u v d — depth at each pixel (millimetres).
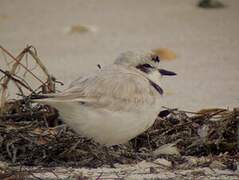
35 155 10344
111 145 10344
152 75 10469
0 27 18812
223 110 11461
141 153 10547
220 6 20141
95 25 18859
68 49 17156
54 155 10344
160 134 11234
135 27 18703
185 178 9398
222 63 16188
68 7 20516
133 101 9750
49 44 17516
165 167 9828
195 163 9977
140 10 20141
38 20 19375
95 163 10148
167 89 14547
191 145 10766
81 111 9516
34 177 9438
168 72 10648
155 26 18719
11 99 12609
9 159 10320
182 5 20438
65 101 9375
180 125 11242
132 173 9602
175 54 16703
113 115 9594
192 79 15180
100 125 9594
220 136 10883
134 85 9875
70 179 9391
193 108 13203
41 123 11281
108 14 19766
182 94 14164
